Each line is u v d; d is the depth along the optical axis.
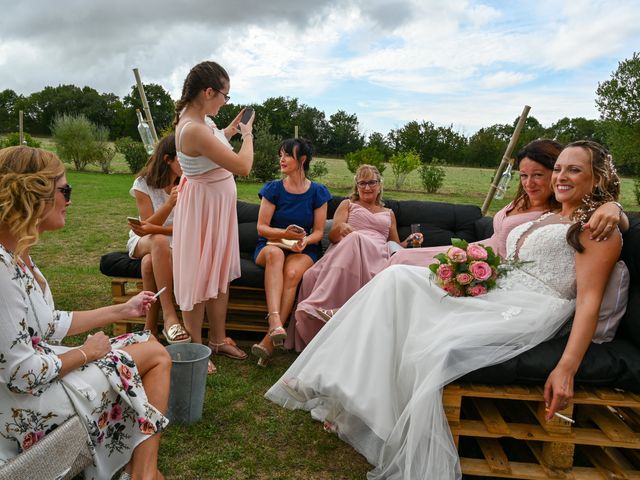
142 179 3.58
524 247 2.45
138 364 1.95
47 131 49.16
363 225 4.13
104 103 49.69
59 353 1.80
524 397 2.04
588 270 2.11
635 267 2.25
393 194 16.59
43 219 1.73
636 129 16.03
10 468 1.41
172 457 2.31
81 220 8.77
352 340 2.39
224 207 3.21
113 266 3.60
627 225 2.26
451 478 1.99
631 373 2.01
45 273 5.44
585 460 2.32
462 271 2.40
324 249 4.22
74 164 22.67
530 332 2.14
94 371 1.77
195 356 2.74
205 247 3.17
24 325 1.59
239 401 2.88
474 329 2.14
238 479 2.19
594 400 2.00
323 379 2.33
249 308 3.68
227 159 3.05
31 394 1.62
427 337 2.22
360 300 2.51
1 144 22.14
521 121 4.45
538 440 2.08
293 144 3.85
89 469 1.79
